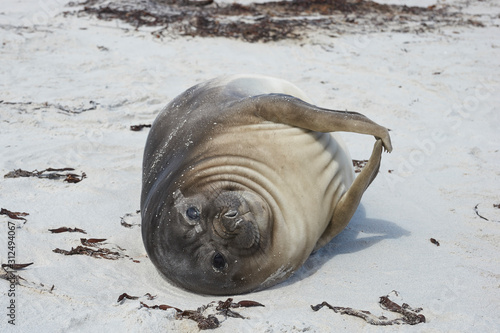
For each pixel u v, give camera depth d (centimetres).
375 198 1015
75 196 976
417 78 1703
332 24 2241
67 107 1402
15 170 1057
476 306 679
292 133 759
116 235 860
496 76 1728
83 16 2206
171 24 2142
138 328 617
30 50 1842
